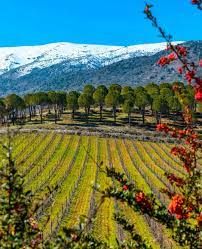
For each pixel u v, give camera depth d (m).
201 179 12.40
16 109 137.25
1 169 9.38
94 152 105.75
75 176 81.81
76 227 9.80
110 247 11.80
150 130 132.75
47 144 111.06
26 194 9.62
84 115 159.88
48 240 9.99
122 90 169.12
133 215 49.78
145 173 84.62
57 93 149.25
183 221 11.44
